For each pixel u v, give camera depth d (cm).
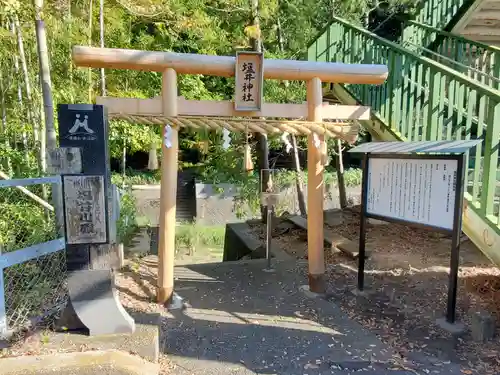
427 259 531
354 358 317
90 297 320
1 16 629
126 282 485
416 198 396
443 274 479
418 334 355
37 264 384
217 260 916
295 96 961
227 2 902
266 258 613
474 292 429
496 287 437
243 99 426
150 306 417
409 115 539
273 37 1180
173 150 420
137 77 962
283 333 360
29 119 688
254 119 429
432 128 490
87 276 319
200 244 1074
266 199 551
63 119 313
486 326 340
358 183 1391
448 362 310
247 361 313
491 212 387
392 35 1769
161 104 417
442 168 369
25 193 530
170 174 420
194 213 1382
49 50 696
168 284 420
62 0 664
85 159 317
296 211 1190
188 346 336
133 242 725
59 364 279
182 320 387
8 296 342
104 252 322
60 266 380
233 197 1327
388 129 585
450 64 701
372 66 451
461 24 709
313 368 303
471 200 411
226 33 968
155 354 306
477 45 636
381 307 414
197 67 417
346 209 855
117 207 347
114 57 399
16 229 493
